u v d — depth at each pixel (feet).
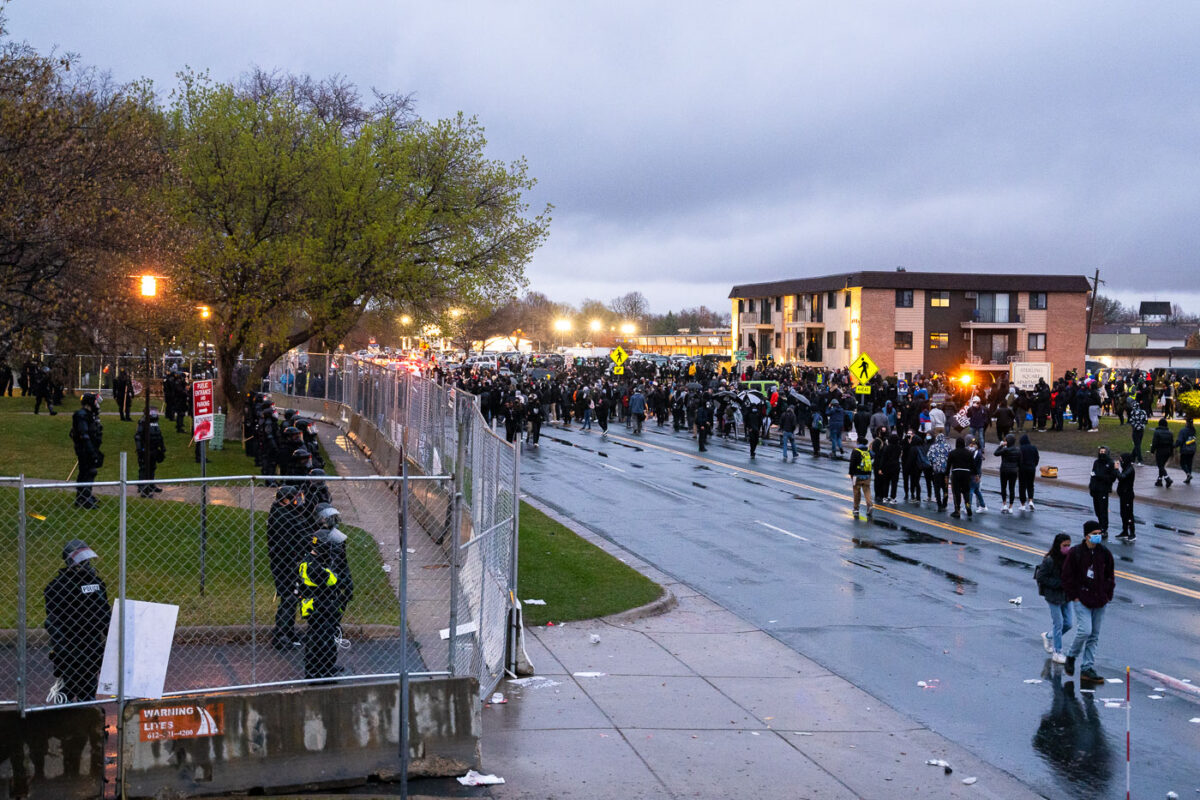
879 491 85.10
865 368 119.24
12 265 61.11
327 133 100.22
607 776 28.17
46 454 78.38
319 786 26.86
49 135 60.70
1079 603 38.86
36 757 24.88
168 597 40.52
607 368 275.59
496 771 28.22
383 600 44.70
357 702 27.43
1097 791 28.50
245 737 26.40
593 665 39.27
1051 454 116.57
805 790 27.84
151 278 65.31
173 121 93.45
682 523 72.54
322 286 94.38
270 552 35.24
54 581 28.66
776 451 124.57
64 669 28.53
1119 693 37.32
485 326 382.83
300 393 146.82
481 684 34.01
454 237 106.52
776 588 53.62
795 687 37.37
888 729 33.22
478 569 39.73
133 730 25.58
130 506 55.26
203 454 45.42
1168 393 156.46
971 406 116.67
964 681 38.58
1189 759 31.01
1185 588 54.44
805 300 275.18
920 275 245.45
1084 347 250.57
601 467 105.09
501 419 158.61
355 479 30.22
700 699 35.53
